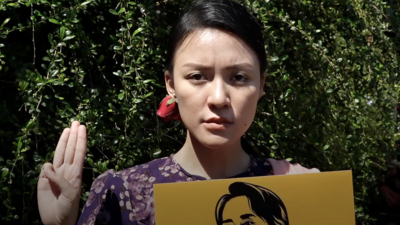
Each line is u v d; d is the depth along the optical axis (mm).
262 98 1876
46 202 1082
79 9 1580
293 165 1175
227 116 1016
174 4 1851
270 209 1020
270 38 1820
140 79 1624
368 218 2199
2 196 1469
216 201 1015
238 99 1024
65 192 1062
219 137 1020
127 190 1091
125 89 1591
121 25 1706
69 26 1535
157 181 1103
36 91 1492
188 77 1033
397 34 2383
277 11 1899
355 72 2119
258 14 1789
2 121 1531
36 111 1474
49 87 1576
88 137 1517
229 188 1020
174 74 1077
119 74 1593
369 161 2105
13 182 1521
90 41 1658
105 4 1706
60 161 1104
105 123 1658
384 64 2275
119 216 1084
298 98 1913
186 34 1043
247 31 1040
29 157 1567
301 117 1956
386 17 2322
